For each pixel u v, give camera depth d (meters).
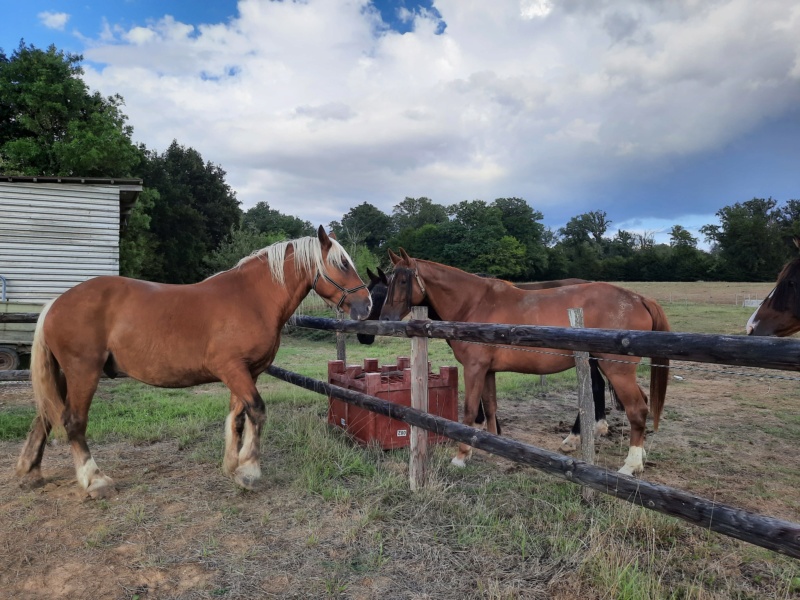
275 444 4.63
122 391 7.61
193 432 5.12
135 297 3.50
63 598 2.33
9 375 6.12
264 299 3.68
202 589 2.39
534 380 8.29
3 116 22.50
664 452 4.56
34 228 11.44
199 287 3.64
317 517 3.13
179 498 3.45
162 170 34.62
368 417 4.48
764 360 1.72
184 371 3.54
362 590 2.38
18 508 3.29
